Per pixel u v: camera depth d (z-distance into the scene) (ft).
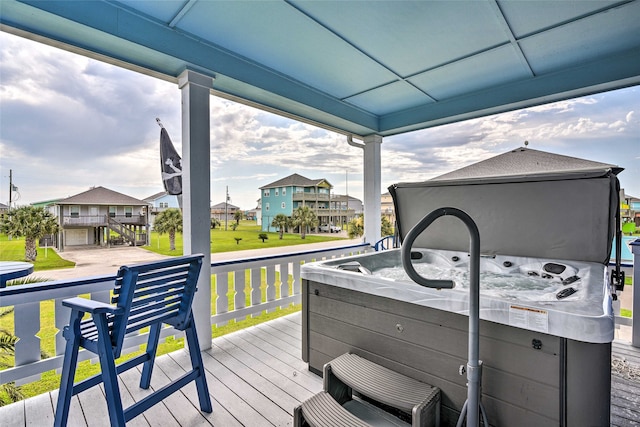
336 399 6.10
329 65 9.84
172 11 7.09
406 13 7.26
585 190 7.48
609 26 7.79
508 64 9.81
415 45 8.70
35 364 6.59
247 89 9.86
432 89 11.75
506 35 8.21
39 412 5.92
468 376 3.92
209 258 8.75
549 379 4.29
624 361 7.71
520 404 4.54
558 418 4.22
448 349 5.27
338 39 8.36
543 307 4.33
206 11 7.10
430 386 5.46
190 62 8.08
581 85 9.77
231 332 10.13
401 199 10.61
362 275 6.56
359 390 5.50
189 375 5.82
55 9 6.00
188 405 6.25
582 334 3.99
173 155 10.71
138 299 5.11
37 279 8.17
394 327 5.99
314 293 7.49
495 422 4.78
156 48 7.42
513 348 4.59
